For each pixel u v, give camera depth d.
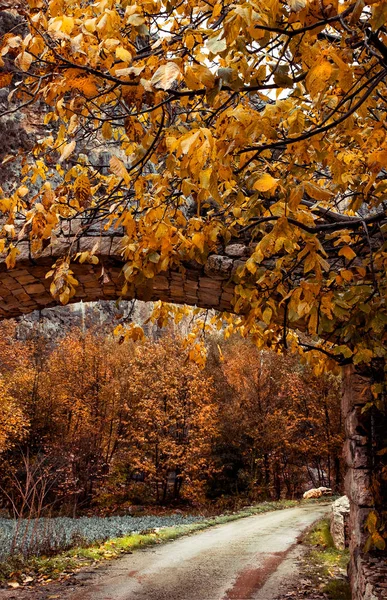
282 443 26.86
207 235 3.00
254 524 15.27
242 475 25.64
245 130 2.03
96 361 25.16
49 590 6.82
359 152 3.12
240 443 27.20
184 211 3.83
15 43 2.05
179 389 23.75
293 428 26.91
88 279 5.59
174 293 5.82
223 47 1.82
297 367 27.66
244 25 1.85
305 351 4.91
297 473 29.19
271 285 2.99
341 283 2.72
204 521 16.41
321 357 4.82
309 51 2.05
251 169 2.78
